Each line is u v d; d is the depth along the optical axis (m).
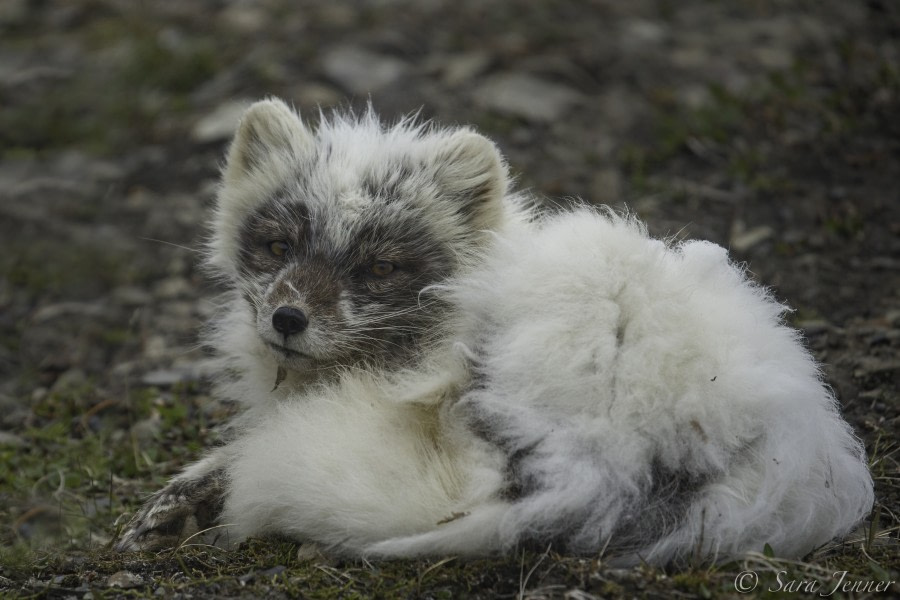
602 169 19.19
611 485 8.38
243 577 9.00
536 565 8.45
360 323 10.74
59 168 21.59
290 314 10.38
